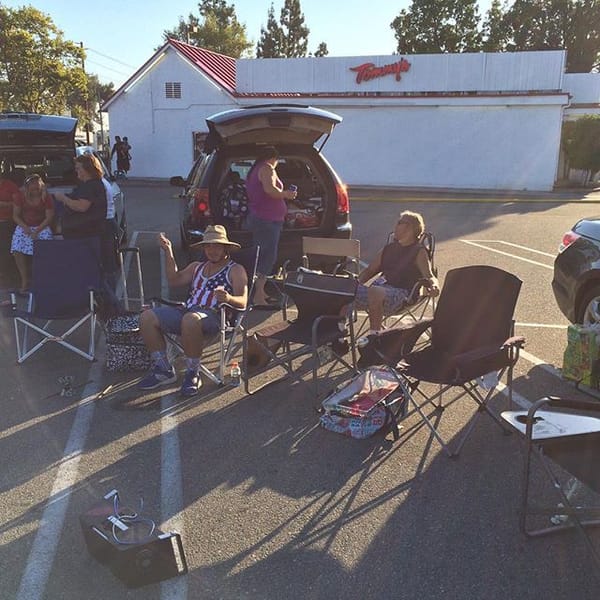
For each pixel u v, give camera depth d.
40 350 5.31
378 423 3.72
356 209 15.48
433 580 2.58
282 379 4.62
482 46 42.50
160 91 22.75
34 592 2.52
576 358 4.42
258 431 3.86
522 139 20.34
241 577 2.61
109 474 3.38
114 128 23.44
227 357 4.76
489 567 2.65
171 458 3.54
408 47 42.44
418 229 5.10
